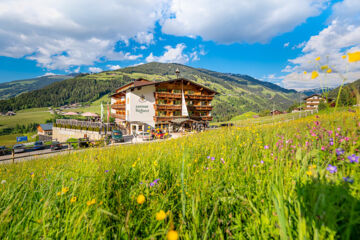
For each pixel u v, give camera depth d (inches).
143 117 1368.1
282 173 70.8
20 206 67.7
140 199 56.4
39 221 56.3
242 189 73.5
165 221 56.2
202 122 1425.9
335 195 41.4
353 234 36.2
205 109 1547.7
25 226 57.2
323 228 36.3
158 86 1406.3
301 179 60.8
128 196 71.2
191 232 52.2
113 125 1726.1
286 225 44.9
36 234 54.1
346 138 72.2
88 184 76.2
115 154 157.9
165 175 99.3
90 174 93.9
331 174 49.0
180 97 1437.0
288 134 144.9
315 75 59.4
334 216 36.6
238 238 52.6
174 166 109.8
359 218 33.9
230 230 56.6
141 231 56.7
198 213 55.4
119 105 1676.9
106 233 51.4
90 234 50.2
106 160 126.9
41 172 139.0
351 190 41.7
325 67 56.8
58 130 1728.6
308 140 105.3
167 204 68.2
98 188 74.9
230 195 71.5
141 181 87.0
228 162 103.9
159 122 1342.3
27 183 96.2
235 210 64.1
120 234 49.3
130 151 197.9
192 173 93.7
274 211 51.6
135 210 63.6
